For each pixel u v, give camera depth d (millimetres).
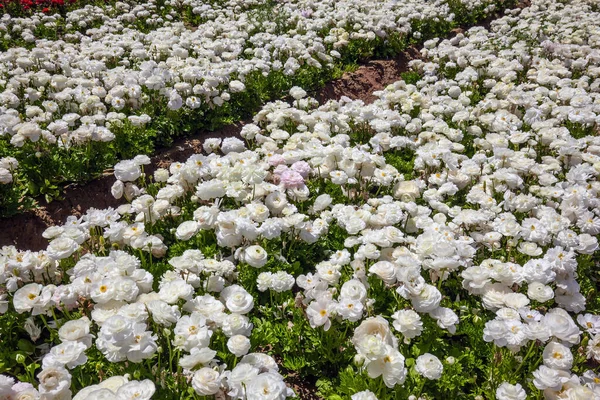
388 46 3564
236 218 1428
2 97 2098
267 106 2279
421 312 1213
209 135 2389
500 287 1317
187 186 1736
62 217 1847
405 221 1667
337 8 4008
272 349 1319
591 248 1492
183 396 1080
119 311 1084
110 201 1957
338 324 1265
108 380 976
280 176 1724
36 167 1837
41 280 1357
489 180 1876
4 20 3428
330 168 1847
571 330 1097
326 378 1237
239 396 993
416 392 1120
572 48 3354
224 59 2953
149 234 1628
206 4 4117
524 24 3889
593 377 1139
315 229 1566
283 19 3582
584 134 2422
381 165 1875
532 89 2896
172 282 1182
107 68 2760
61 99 2164
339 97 3012
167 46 2846
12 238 1734
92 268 1288
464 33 4195
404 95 2473
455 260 1281
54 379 943
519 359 1203
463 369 1237
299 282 1312
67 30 3443
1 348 1260
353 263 1413
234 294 1169
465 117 2287
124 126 2117
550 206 1780
